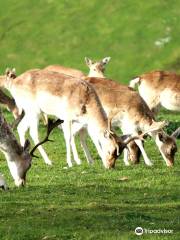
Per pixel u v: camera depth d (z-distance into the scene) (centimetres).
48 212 3956
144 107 5978
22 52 18300
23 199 4253
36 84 5894
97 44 18138
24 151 4669
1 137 4581
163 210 4078
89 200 4256
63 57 17950
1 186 4472
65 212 3953
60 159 6053
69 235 3606
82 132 5850
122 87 6053
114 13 18962
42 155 5834
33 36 18675
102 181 4834
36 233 3619
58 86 5797
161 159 6131
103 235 3616
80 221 3800
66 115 5753
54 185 4675
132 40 18075
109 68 17350
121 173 5134
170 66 17262
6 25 19200
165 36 18038
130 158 5884
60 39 18488
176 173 5162
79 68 17438
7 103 6869
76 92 5731
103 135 5562
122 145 5453
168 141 5822
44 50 18250
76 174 5153
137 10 18950
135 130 5919
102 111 5684
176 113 9744
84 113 5697
